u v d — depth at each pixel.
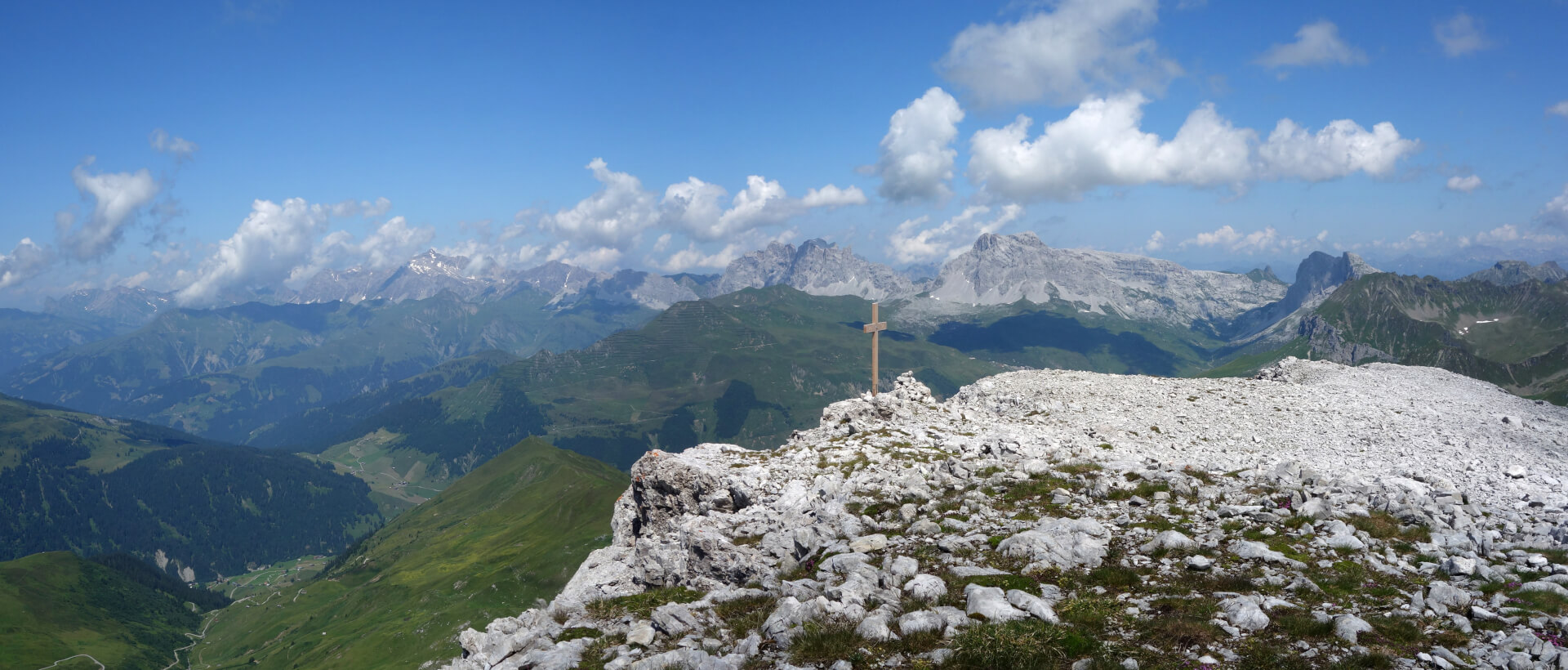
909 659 14.05
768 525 27.27
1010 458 32.19
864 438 38.75
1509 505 25.34
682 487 34.75
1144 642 14.13
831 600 17.17
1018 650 13.44
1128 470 27.94
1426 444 39.28
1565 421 46.03
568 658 16.42
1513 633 13.52
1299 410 48.25
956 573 18.39
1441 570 17.22
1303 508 21.55
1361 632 13.73
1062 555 19.08
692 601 19.83
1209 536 19.70
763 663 14.90
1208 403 50.75
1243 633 14.18
